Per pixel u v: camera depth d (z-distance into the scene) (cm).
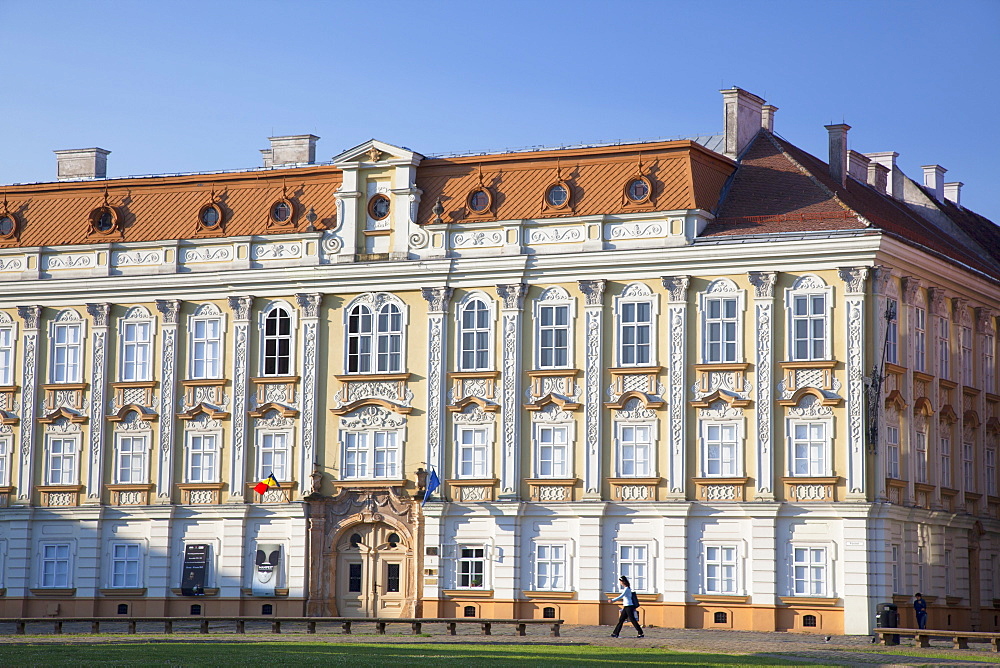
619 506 7488
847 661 5403
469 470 7788
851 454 7131
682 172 7575
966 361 8150
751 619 7206
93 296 8469
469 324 7856
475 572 7712
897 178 9444
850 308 7200
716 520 7331
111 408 8400
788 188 7681
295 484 8069
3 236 8669
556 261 7675
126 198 8550
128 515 8288
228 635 6488
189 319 8325
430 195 8012
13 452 8525
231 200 8344
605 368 7594
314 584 7969
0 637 6322
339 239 8100
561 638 6400
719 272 7431
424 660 5084
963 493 7944
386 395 7962
